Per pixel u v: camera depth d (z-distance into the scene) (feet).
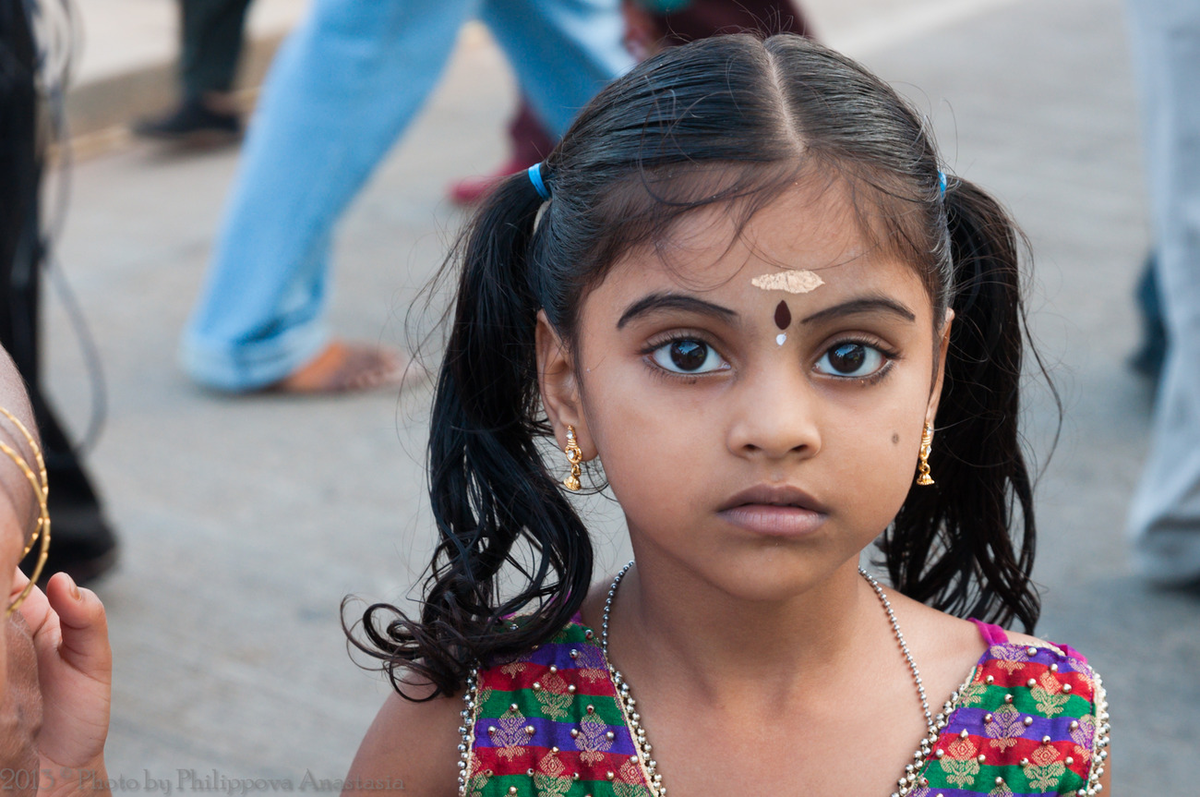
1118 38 25.59
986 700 3.81
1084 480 10.69
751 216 3.07
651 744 3.77
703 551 3.24
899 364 3.29
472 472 4.19
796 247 3.09
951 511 4.54
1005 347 4.24
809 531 3.16
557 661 3.89
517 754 3.83
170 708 7.93
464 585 4.07
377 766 3.97
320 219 11.87
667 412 3.20
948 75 22.94
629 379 3.27
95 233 16.65
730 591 3.24
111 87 20.72
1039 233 15.98
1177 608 9.09
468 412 4.14
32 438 2.81
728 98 3.21
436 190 18.07
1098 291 14.34
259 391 12.43
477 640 3.84
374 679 8.29
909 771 3.73
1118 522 10.15
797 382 3.14
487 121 21.54
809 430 3.07
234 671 8.31
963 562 4.58
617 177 3.29
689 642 3.71
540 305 3.83
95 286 14.96
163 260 15.84
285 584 9.31
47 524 2.89
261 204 11.85
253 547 9.78
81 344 13.39
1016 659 3.86
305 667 8.38
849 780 3.70
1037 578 9.45
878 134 3.29
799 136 3.18
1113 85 22.50
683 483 3.19
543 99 12.50
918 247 3.31
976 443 4.35
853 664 3.80
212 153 20.24
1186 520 8.94
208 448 11.32
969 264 4.14
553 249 3.58
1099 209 16.84
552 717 3.84
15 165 7.97
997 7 28.14
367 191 18.02
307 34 11.30
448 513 4.22
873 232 3.17
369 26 11.06
